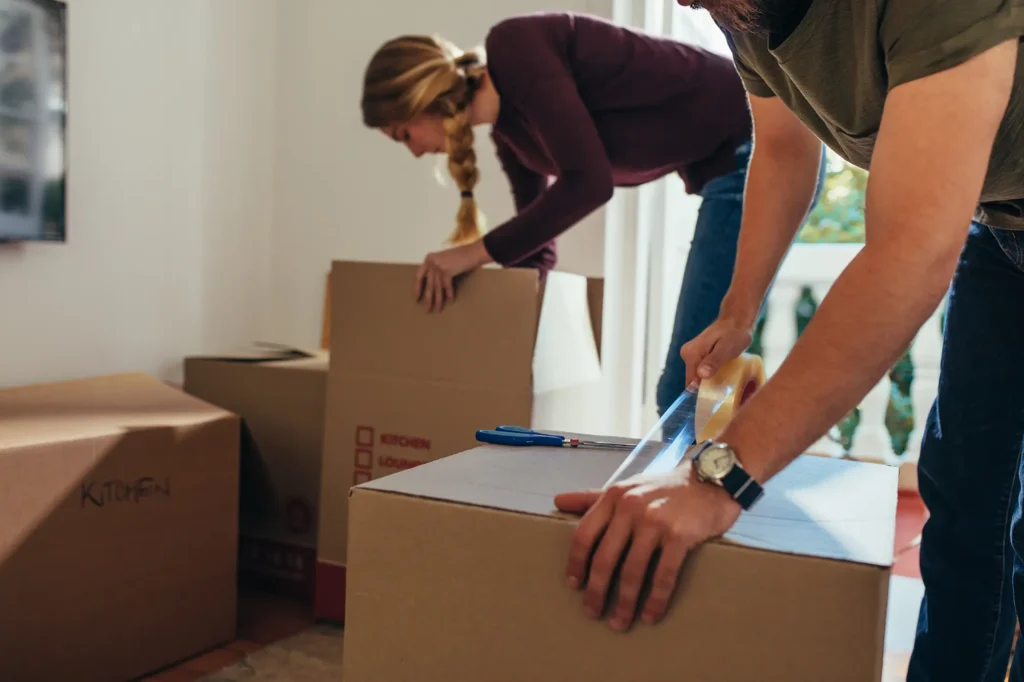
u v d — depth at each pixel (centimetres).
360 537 70
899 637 155
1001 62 60
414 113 153
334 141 236
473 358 142
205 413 145
